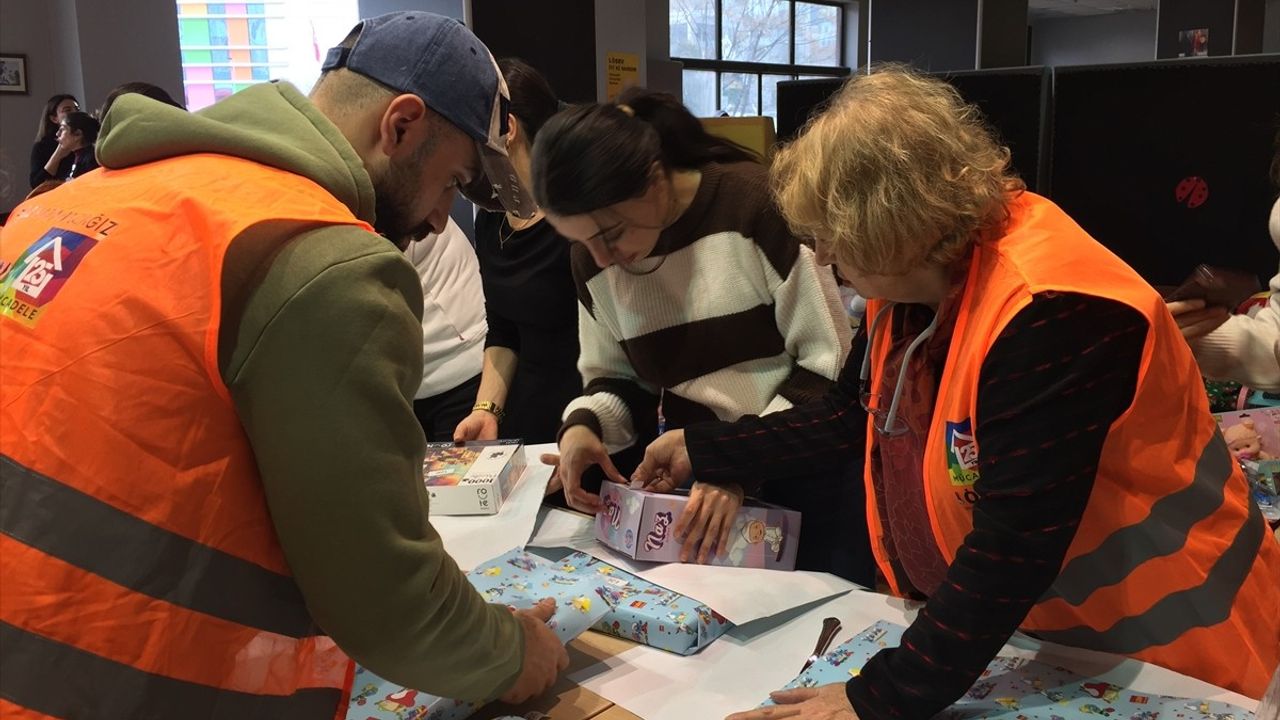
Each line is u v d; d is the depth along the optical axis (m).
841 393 1.31
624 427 1.62
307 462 0.75
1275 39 8.64
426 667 0.87
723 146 1.46
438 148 0.96
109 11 5.07
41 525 0.69
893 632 1.17
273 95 0.89
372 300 0.76
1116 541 1.01
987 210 0.95
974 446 0.97
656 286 1.46
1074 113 1.90
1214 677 1.04
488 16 2.90
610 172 1.25
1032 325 0.88
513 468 1.70
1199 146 1.85
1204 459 1.00
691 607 1.22
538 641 1.09
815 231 0.98
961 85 1.97
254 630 0.78
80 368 0.71
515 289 1.94
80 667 0.69
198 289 0.72
